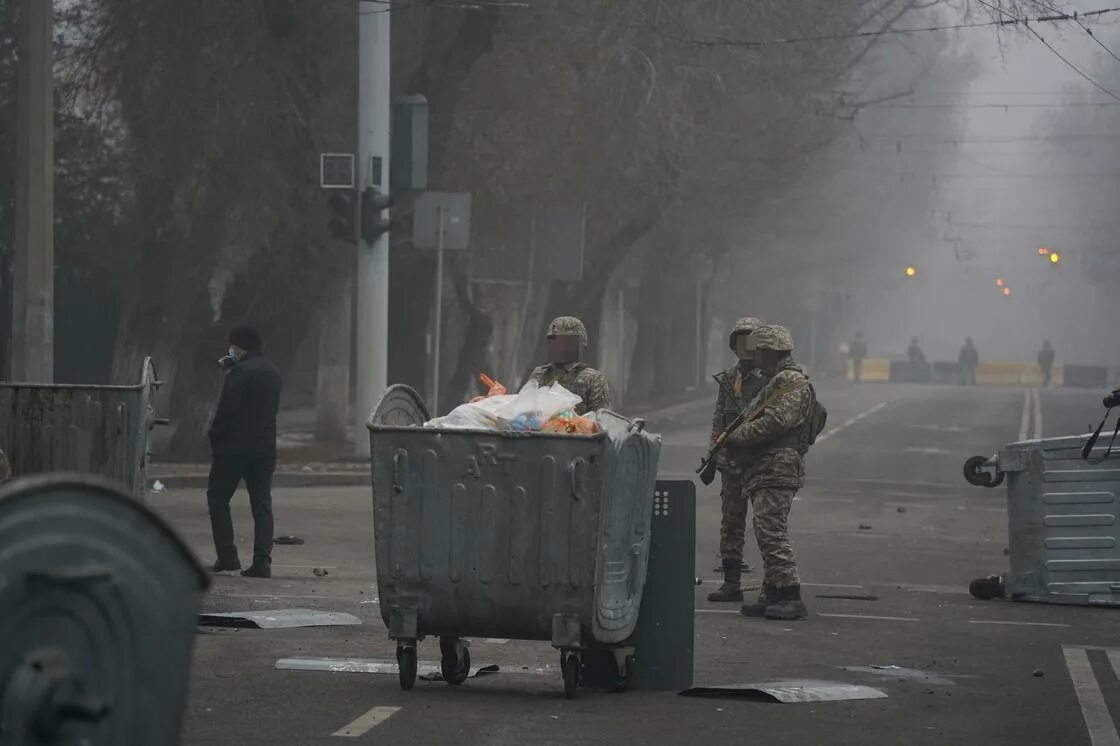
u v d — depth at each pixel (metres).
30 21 41.47
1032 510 27.94
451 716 16.25
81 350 70.50
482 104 64.81
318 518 41.09
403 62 63.00
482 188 65.50
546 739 15.21
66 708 8.05
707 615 25.28
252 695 17.27
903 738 15.74
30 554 8.04
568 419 17.20
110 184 60.62
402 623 17.27
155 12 55.25
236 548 32.22
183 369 67.19
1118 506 27.64
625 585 17.61
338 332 67.12
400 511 17.22
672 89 70.06
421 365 67.31
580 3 63.97
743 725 16.16
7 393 23.08
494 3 58.91
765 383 26.30
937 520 46.62
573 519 16.88
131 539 8.53
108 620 8.41
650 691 18.20
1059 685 19.22
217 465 28.83
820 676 19.50
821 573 33.03
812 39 71.19
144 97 56.16
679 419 98.19
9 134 56.88
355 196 53.44
